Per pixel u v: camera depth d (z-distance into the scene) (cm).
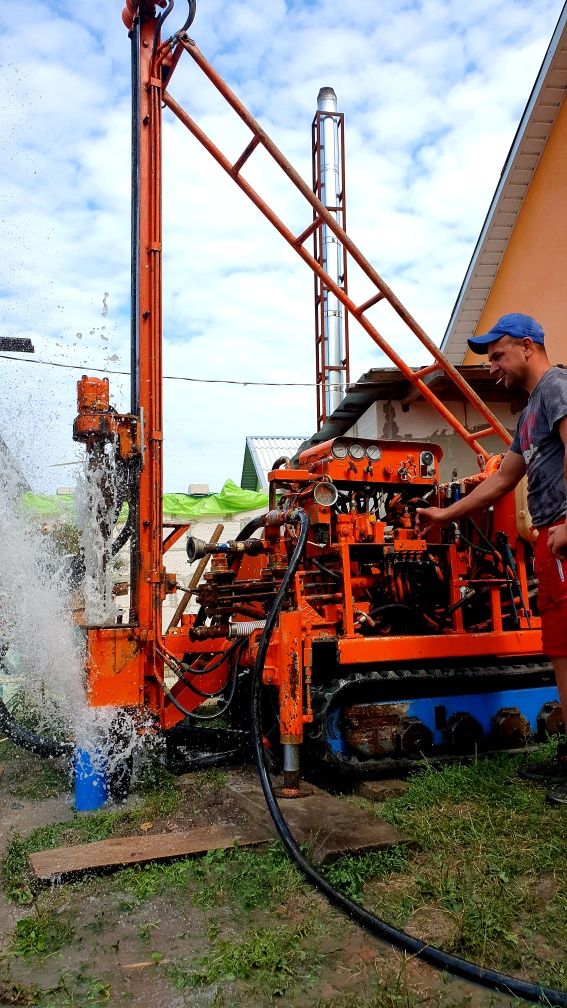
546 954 206
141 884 254
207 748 460
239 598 459
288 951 209
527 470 306
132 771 365
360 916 225
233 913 236
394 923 226
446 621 436
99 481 357
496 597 416
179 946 217
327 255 1205
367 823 297
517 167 983
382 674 376
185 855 275
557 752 365
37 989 194
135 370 390
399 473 422
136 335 391
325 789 376
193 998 190
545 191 972
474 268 1084
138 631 359
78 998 192
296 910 236
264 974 198
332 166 1248
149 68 407
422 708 394
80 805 342
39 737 403
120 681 352
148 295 395
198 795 360
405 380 868
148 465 378
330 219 428
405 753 380
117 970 204
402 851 272
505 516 429
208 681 455
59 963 209
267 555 471
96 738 346
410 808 321
